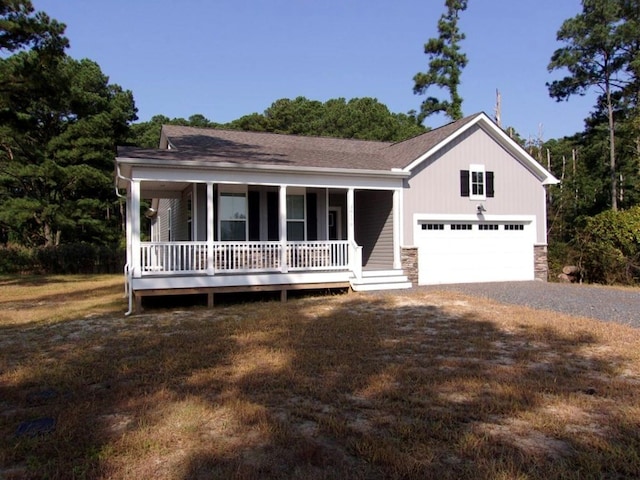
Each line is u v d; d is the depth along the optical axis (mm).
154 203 26203
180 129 18094
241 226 15055
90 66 35188
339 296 13711
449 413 4652
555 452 3834
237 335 8414
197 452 3871
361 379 5734
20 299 15141
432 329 8781
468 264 17203
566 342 7656
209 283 12664
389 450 3799
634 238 18188
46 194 31781
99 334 8875
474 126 17281
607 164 30875
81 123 30672
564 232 30078
